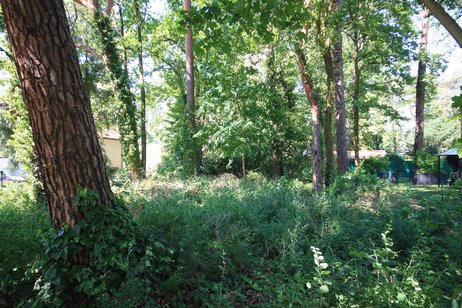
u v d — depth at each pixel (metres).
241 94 15.40
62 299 2.92
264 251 4.71
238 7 3.63
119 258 3.10
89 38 15.95
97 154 3.47
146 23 22.03
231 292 3.33
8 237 3.66
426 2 2.45
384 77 21.69
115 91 14.81
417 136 24.59
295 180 14.45
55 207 3.31
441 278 3.42
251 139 15.56
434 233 5.01
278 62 16.19
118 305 2.62
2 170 21.11
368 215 6.17
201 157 18.36
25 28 2.99
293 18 3.92
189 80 18.56
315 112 11.34
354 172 11.36
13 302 3.12
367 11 10.94
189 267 3.68
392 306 2.43
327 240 4.78
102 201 3.43
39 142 3.22
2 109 12.65
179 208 5.51
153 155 44.00
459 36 2.35
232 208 6.27
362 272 3.35
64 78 3.18
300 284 2.83
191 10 3.65
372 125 36.75
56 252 3.07
